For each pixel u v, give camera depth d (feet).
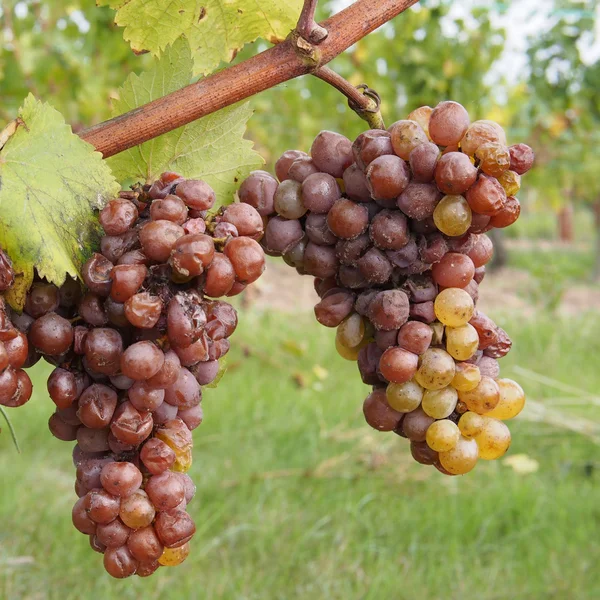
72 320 1.36
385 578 3.87
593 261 16.84
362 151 1.43
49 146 1.36
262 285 7.29
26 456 5.12
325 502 4.64
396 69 7.82
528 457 5.51
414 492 4.86
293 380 6.32
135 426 1.33
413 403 1.50
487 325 1.53
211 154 1.55
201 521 4.37
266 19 1.71
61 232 1.34
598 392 6.46
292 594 3.84
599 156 11.80
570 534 4.40
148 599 3.67
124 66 5.57
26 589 3.68
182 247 1.27
